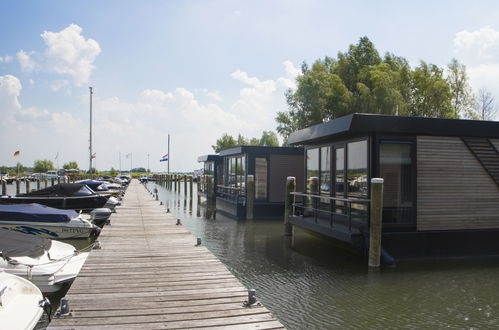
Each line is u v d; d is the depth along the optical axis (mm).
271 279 7930
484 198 9438
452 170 9266
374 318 5957
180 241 8758
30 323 4168
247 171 16984
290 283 7641
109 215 13430
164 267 6438
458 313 6148
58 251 7422
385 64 29984
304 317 5996
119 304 4633
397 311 6219
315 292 7102
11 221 10414
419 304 6504
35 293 4816
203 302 4723
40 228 10609
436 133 8961
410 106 28734
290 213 12703
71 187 15141
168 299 4828
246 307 4551
